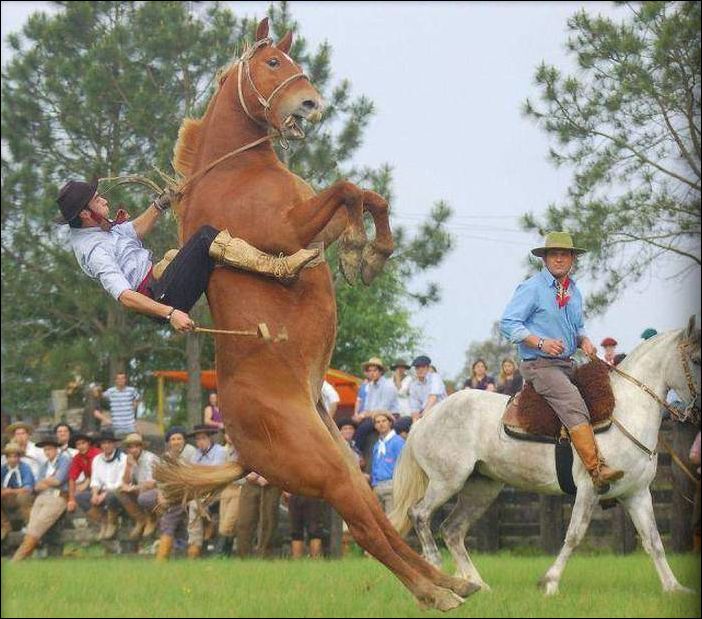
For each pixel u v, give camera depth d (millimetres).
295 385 7855
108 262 8039
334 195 7852
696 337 10703
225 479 8055
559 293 10578
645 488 10719
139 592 10375
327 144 23375
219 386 8031
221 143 8227
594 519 15328
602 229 18859
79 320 27219
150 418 31109
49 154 25734
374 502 7883
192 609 9289
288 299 7922
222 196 8047
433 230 23578
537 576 11664
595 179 19062
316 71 23828
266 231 7863
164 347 26719
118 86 24531
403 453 11953
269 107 8117
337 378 24000
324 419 8172
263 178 8070
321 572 11797
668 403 10992
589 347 10727
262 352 7852
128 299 7902
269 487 15055
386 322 38125
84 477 16859
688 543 14516
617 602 9320
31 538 16500
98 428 25859
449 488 11602
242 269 7898
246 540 15156
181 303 7969
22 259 26297
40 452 18188
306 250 7699
